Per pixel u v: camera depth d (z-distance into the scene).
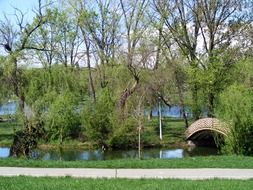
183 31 44.41
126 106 38.88
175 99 45.56
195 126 40.47
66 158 32.72
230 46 43.56
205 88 41.88
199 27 44.44
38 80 34.72
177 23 44.53
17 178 14.71
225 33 43.78
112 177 15.20
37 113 28.80
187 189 12.78
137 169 16.97
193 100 43.44
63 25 43.72
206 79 41.22
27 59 38.38
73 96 35.06
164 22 44.03
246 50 43.25
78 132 39.56
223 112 27.05
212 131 36.62
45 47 41.34
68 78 38.78
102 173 16.14
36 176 15.38
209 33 43.75
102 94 39.09
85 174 15.94
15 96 32.03
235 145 26.28
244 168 17.16
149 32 43.50
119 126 38.22
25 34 37.59
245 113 26.08
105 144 38.41
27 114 28.56
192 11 44.38
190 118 52.38
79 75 45.31
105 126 38.31
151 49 43.06
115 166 17.48
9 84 36.09
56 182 13.84
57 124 31.77
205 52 43.69
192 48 44.44
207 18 43.94
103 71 45.00
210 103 41.97
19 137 26.72
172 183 13.74
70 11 44.31
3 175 15.68
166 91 45.22
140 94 40.44
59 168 17.28
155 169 16.95
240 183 13.78
